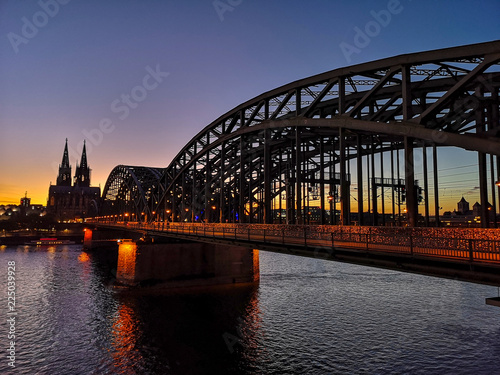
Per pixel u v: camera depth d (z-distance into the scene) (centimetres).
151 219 8512
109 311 4000
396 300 4338
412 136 2258
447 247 1485
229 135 4853
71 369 2577
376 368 2489
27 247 12731
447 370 2431
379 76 2756
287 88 3650
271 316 3750
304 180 4003
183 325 3494
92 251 11375
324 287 5156
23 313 3972
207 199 5569
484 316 3584
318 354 2750
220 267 5384
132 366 2606
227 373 2470
